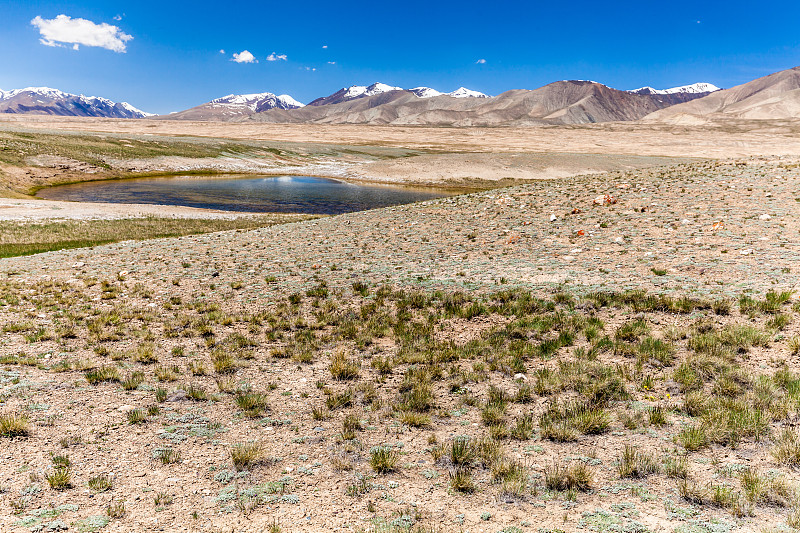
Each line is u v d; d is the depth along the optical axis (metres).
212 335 13.46
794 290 12.90
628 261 18.19
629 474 6.57
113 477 6.60
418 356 11.42
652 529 5.36
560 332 12.32
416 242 25.09
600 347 11.35
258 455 7.14
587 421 7.99
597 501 6.03
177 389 9.81
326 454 7.45
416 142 182.50
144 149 104.50
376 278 18.81
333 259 22.53
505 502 6.09
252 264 22.08
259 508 5.98
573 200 31.62
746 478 6.14
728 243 18.95
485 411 8.59
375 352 12.16
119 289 18.14
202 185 81.50
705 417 7.82
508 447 7.54
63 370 10.61
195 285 18.64
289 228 32.22
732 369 9.43
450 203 36.22
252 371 11.00
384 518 5.75
